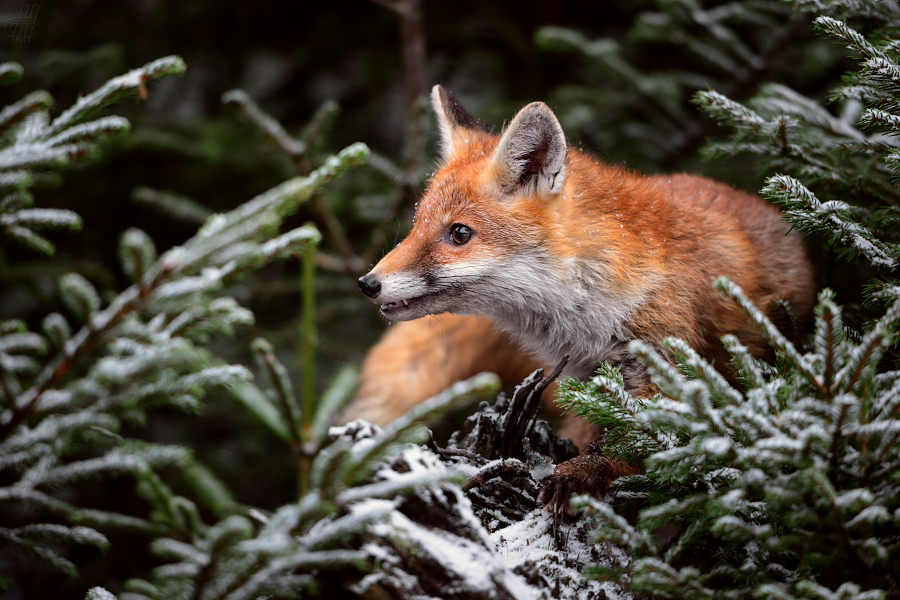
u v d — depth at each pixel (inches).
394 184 460.8
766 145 261.1
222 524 136.5
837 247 228.1
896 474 161.2
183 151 524.7
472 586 169.6
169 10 581.3
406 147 446.3
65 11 578.6
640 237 292.4
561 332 305.6
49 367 148.3
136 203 544.1
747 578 175.3
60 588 424.5
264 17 595.2
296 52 603.2
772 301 274.8
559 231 298.5
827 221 206.5
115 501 483.2
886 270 209.9
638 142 504.4
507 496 227.1
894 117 204.4
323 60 598.9
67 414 148.8
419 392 423.2
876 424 153.6
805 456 157.5
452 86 617.9
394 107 638.5
